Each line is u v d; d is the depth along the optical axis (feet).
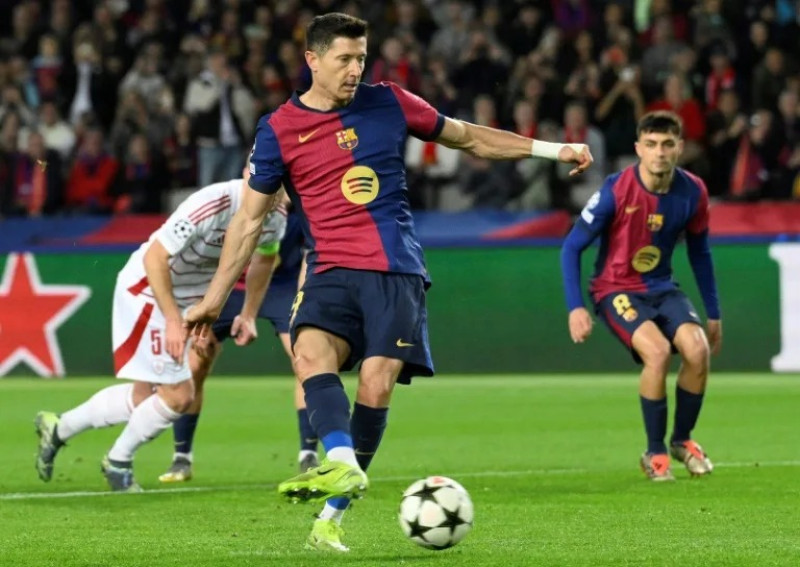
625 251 96.94
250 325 92.12
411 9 226.79
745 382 169.99
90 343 187.52
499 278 184.96
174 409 89.76
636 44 215.92
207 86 210.79
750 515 77.51
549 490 89.66
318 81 64.34
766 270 180.86
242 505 84.02
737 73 218.79
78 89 230.48
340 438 60.03
